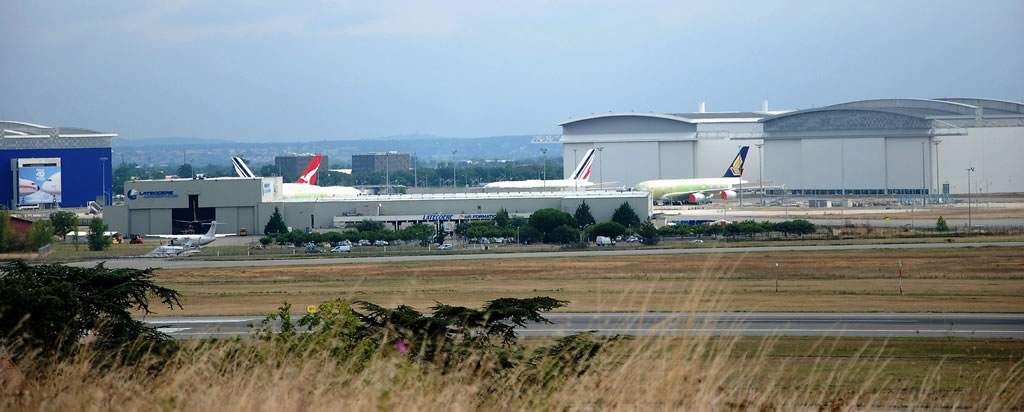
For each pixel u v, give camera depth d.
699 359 54.47
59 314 94.81
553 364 59.72
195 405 51.44
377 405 50.84
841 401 68.19
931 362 136.75
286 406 51.09
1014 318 186.00
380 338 83.31
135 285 132.88
